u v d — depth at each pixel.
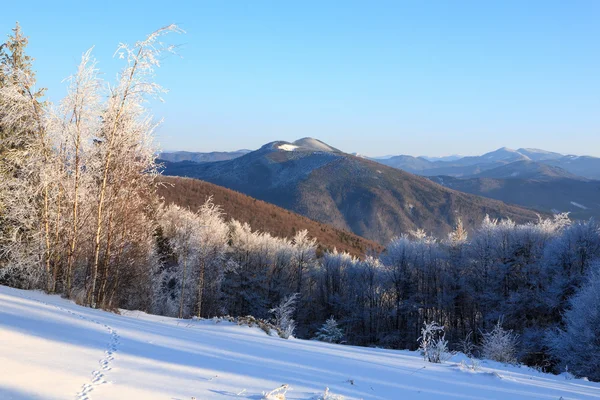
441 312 49.59
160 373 6.79
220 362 8.11
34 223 21.25
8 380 5.59
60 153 19.09
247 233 58.34
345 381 7.33
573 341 25.00
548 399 7.40
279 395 5.71
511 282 44.19
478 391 7.62
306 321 59.78
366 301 57.38
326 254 63.66
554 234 42.94
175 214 39.38
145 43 18.64
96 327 11.15
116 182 20.42
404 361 11.49
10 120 19.19
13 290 17.05
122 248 22.05
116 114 19.03
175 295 36.88
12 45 20.72
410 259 52.62
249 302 55.69
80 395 5.32
